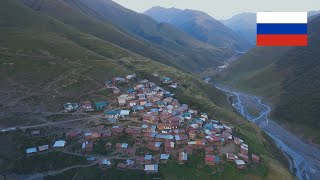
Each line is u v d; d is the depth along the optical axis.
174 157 115.69
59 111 144.75
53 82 165.00
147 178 106.88
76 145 121.88
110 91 170.75
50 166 113.62
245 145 130.12
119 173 108.56
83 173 109.75
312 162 159.88
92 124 135.88
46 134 128.00
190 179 108.06
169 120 137.62
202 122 145.50
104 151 118.75
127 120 140.25
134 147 120.56
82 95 160.50
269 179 115.44
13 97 147.38
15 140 123.56
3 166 112.88
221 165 114.06
